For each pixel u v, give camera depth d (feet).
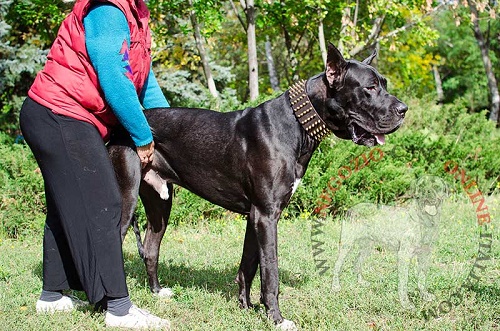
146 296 13.70
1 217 22.30
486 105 97.19
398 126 11.60
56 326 11.50
